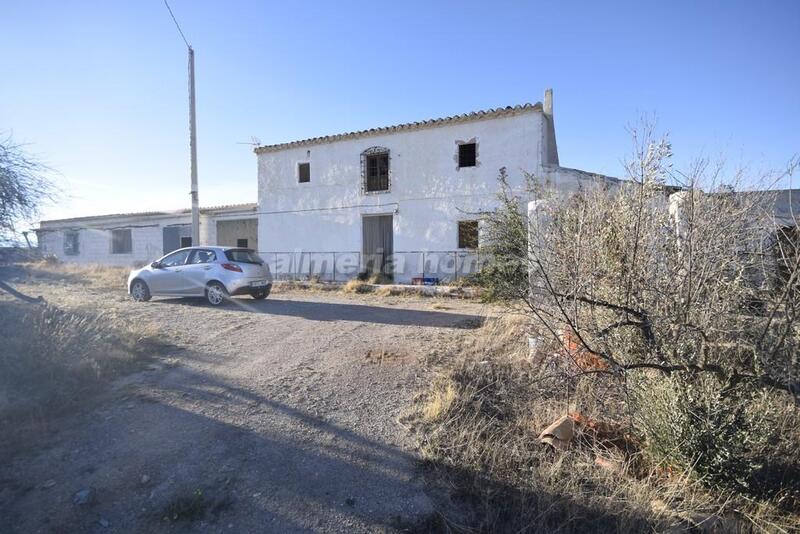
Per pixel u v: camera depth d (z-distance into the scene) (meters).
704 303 3.20
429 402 4.13
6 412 3.65
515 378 4.57
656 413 3.31
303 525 2.62
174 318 7.98
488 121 14.70
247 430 3.62
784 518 2.78
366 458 3.27
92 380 4.40
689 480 3.07
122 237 22.83
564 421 3.59
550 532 2.64
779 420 3.18
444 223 15.34
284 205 18.34
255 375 4.89
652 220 3.52
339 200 17.23
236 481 2.98
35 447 3.31
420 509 2.78
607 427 3.64
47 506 2.72
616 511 2.79
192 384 4.56
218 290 9.65
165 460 3.19
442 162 15.41
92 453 3.26
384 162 16.67
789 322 2.82
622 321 3.42
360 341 6.39
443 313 9.11
